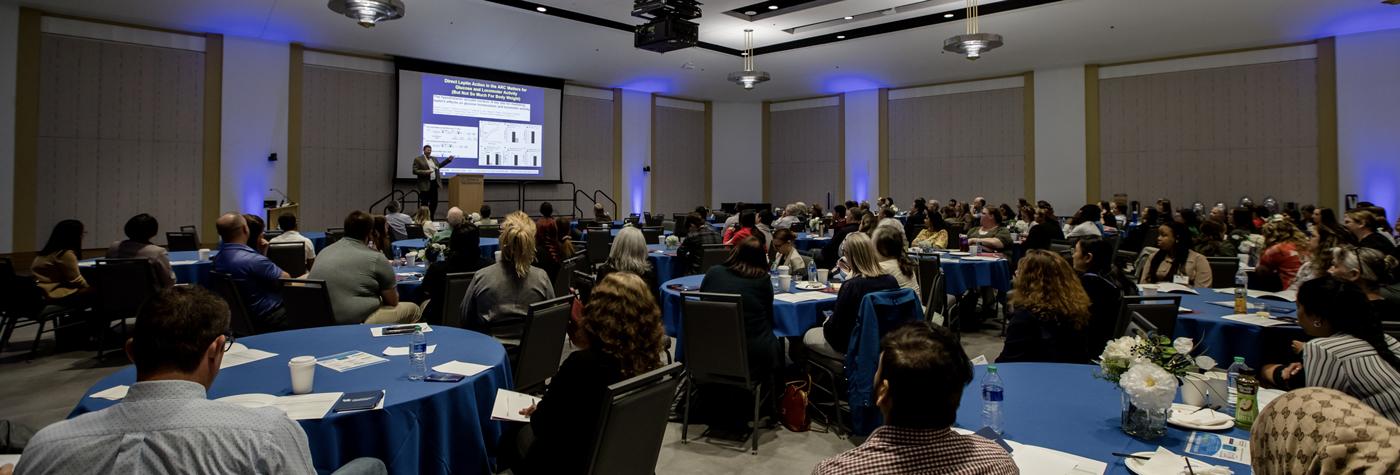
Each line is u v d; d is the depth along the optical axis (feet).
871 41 40.83
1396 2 25.82
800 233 36.60
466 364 9.15
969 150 53.21
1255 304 14.29
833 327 12.48
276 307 13.92
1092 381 8.64
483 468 8.36
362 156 44.50
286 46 40.93
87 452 4.43
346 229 13.93
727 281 12.66
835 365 13.25
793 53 44.04
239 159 39.55
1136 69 46.55
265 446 4.70
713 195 63.21
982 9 34.30
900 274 14.71
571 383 7.13
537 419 7.22
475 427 8.34
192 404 4.65
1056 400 7.89
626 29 37.68
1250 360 12.05
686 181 61.77
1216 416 7.14
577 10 34.53
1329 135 40.45
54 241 18.54
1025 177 50.34
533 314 10.90
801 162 61.82
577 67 48.06
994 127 52.06
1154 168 46.06
